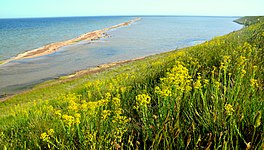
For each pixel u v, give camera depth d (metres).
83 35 92.50
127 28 131.25
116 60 44.22
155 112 3.90
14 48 60.66
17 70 37.44
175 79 3.41
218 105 3.19
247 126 2.90
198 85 3.42
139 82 6.45
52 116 5.71
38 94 22.03
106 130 3.40
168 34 95.88
